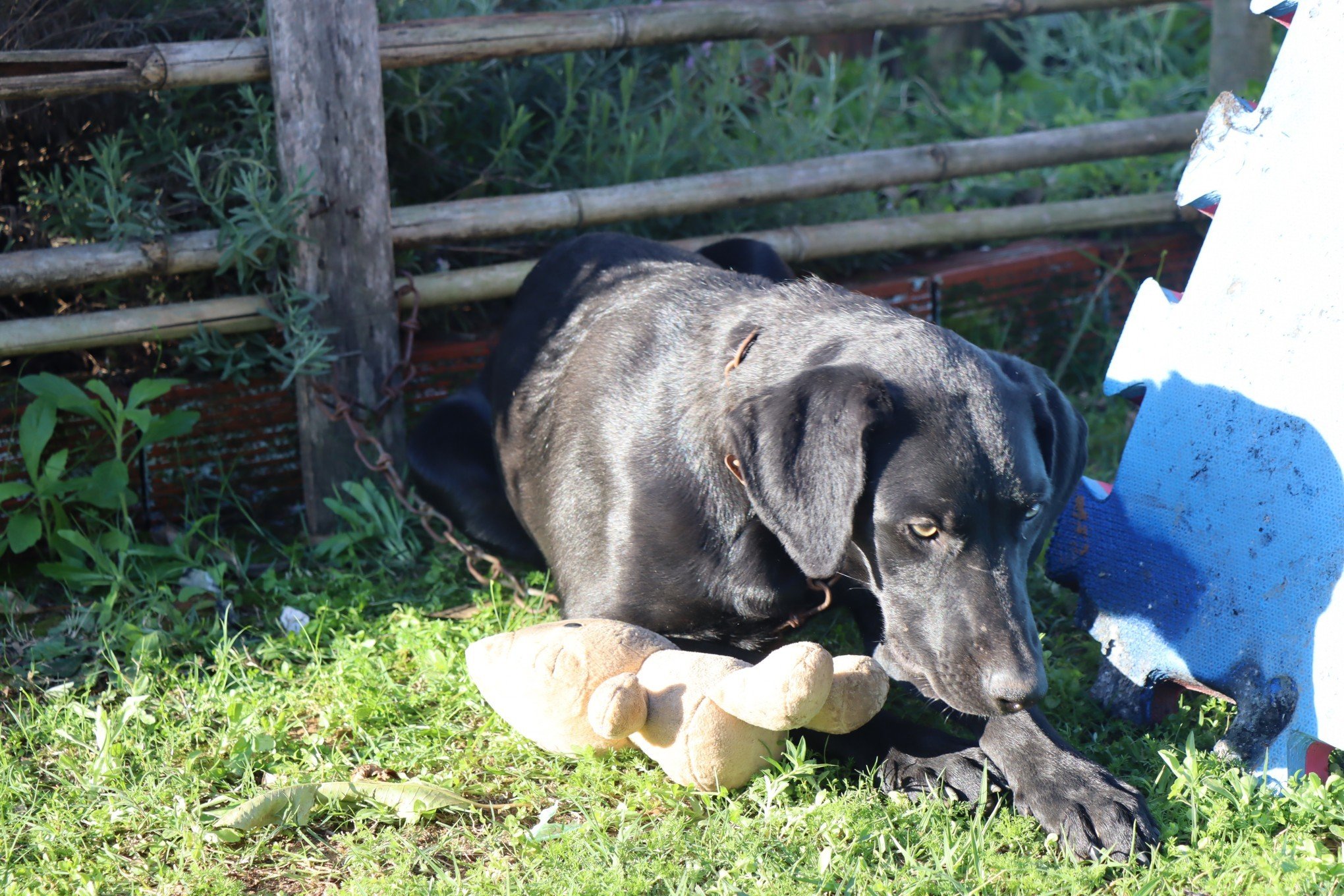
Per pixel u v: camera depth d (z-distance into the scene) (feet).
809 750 9.95
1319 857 8.48
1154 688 10.75
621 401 10.89
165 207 14.39
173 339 14.28
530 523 12.35
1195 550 10.37
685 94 18.08
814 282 11.06
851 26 16.31
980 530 8.70
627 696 8.89
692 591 10.17
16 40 13.80
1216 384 10.45
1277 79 10.40
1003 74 30.58
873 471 8.82
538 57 17.22
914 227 17.31
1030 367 9.83
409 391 15.20
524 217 15.14
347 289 14.07
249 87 13.87
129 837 9.39
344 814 9.56
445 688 11.18
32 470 13.12
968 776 9.36
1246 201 10.49
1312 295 9.86
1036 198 20.13
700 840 8.89
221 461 14.69
